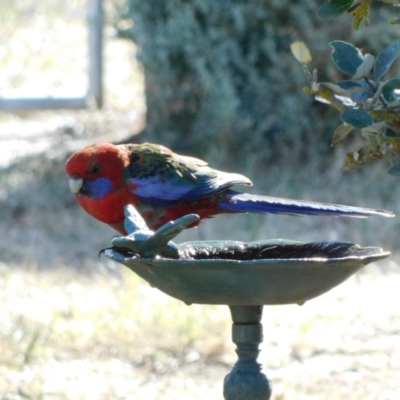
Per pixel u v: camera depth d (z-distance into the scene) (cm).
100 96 1794
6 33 2095
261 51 1500
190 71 1523
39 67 2053
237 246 606
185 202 773
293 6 1444
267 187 1448
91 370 925
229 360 951
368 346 977
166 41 1491
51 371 917
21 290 1134
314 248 584
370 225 1291
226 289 491
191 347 973
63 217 1430
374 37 1405
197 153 1567
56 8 2147
